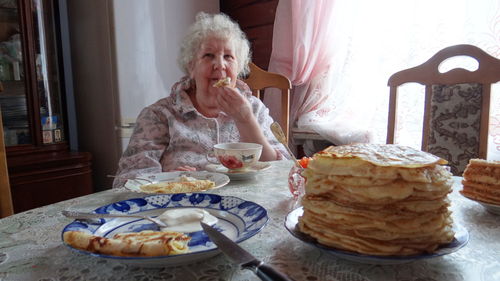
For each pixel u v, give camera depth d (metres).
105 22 2.12
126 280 0.43
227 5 3.01
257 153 0.98
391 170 0.44
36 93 2.10
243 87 1.57
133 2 2.19
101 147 2.36
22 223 0.65
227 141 1.43
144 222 0.61
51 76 2.21
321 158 0.50
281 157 1.36
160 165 1.27
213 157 1.30
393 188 0.43
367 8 1.95
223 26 1.46
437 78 1.34
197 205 0.69
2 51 2.01
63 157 2.10
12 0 2.02
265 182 0.94
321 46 2.19
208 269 0.46
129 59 2.20
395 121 1.46
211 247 0.48
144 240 0.45
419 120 1.76
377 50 1.93
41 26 2.13
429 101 1.37
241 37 1.60
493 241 0.55
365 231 0.44
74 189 2.16
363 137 1.94
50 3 2.19
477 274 0.44
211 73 1.41
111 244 0.43
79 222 0.56
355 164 0.46
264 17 2.69
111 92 2.19
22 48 2.04
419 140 1.77
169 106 1.43
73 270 0.46
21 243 0.55
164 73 2.41
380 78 1.91
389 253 0.43
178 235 0.47
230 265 0.47
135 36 2.21
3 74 2.02
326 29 2.15
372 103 1.98
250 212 0.61
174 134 1.37
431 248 0.44
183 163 1.30
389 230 0.43
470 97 1.27
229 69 1.44
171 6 2.42
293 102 2.43
